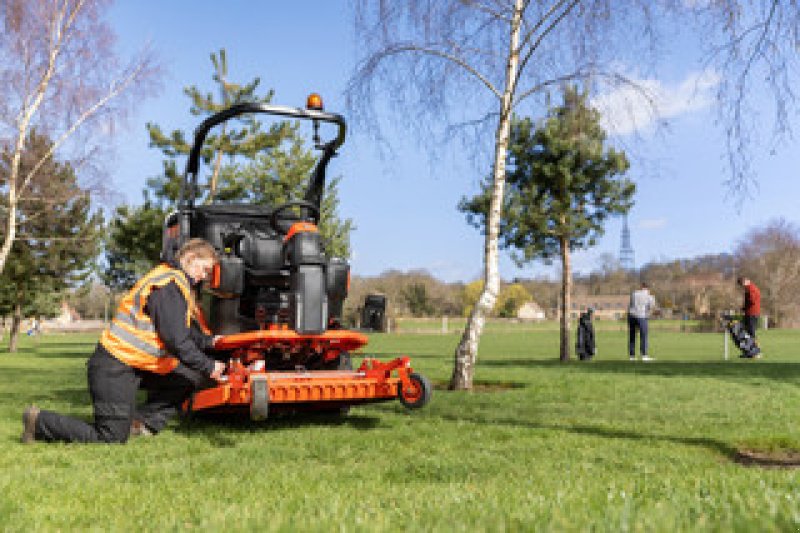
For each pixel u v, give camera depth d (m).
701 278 73.25
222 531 2.19
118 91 16.17
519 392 8.16
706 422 5.90
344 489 3.15
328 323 5.72
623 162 14.59
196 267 4.71
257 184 21.38
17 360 16.98
